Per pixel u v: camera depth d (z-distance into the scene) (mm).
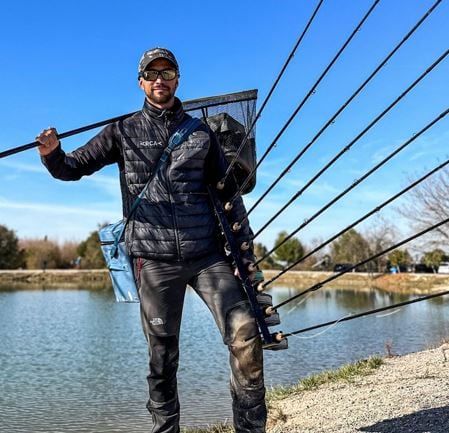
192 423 7391
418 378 6688
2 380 11242
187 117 3332
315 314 23594
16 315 24406
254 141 3770
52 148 3104
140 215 3207
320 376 7809
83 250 67125
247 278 3229
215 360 13031
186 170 3195
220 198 3406
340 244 52438
